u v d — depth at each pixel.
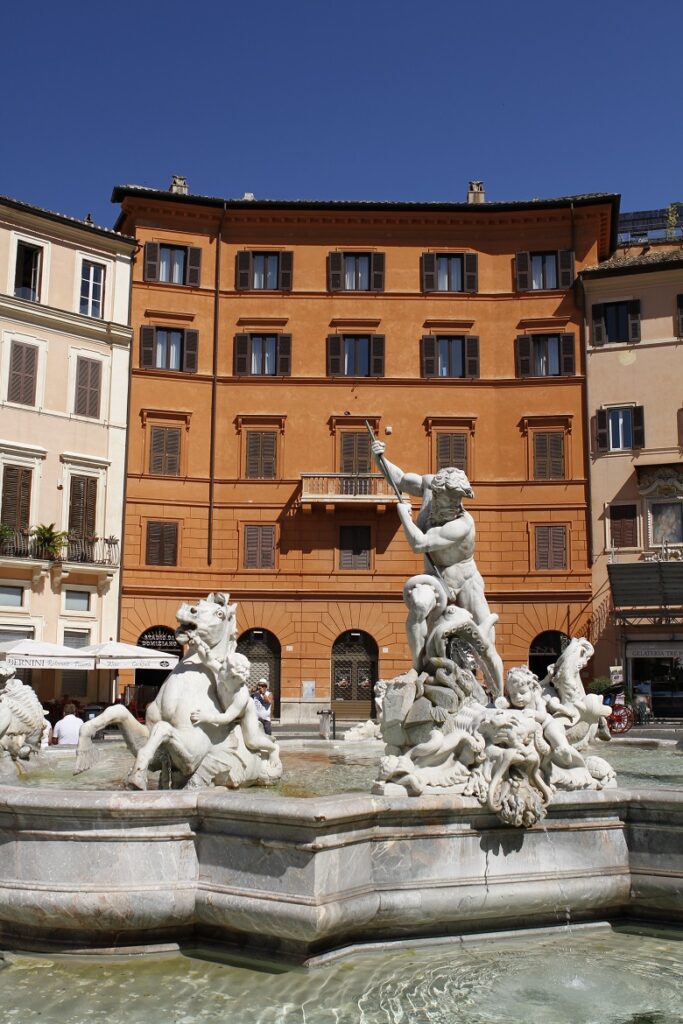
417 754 6.91
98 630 41.12
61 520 41.03
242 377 46.09
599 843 7.21
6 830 6.64
